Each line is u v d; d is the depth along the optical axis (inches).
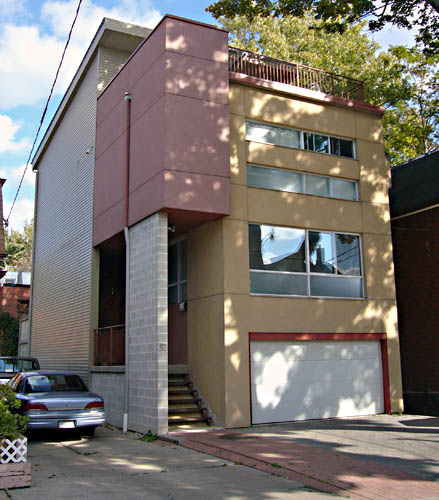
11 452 289.9
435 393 561.6
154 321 464.8
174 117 478.6
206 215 489.7
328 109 594.2
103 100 639.1
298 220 545.3
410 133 1069.1
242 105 535.8
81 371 632.4
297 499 263.3
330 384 532.7
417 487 285.6
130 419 488.4
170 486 287.3
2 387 306.3
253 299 498.6
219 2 534.6
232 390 470.3
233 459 350.0
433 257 585.6
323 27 535.2
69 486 286.8
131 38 664.4
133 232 525.7
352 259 580.4
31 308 897.5
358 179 599.5
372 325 568.7
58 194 804.0
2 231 805.9
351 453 362.6
